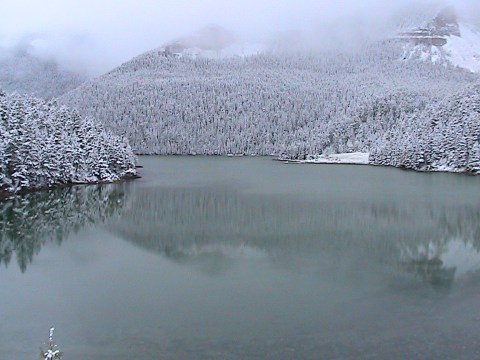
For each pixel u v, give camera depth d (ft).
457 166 406.62
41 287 111.55
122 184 328.29
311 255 138.72
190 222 189.57
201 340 81.61
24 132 268.21
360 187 302.66
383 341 80.18
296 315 92.27
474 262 129.49
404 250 143.13
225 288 109.70
